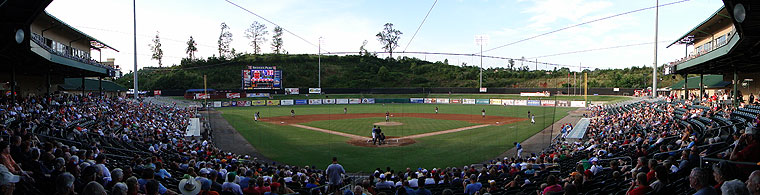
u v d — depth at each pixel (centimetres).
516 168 1519
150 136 2352
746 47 1866
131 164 1234
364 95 8800
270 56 12019
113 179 703
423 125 4244
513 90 8675
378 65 11688
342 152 2556
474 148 2683
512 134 3394
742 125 1894
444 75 10906
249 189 880
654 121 2852
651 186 643
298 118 5100
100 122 2720
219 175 1209
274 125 4209
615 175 978
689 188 756
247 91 8388
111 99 4781
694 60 2748
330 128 3941
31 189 679
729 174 598
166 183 1000
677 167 957
